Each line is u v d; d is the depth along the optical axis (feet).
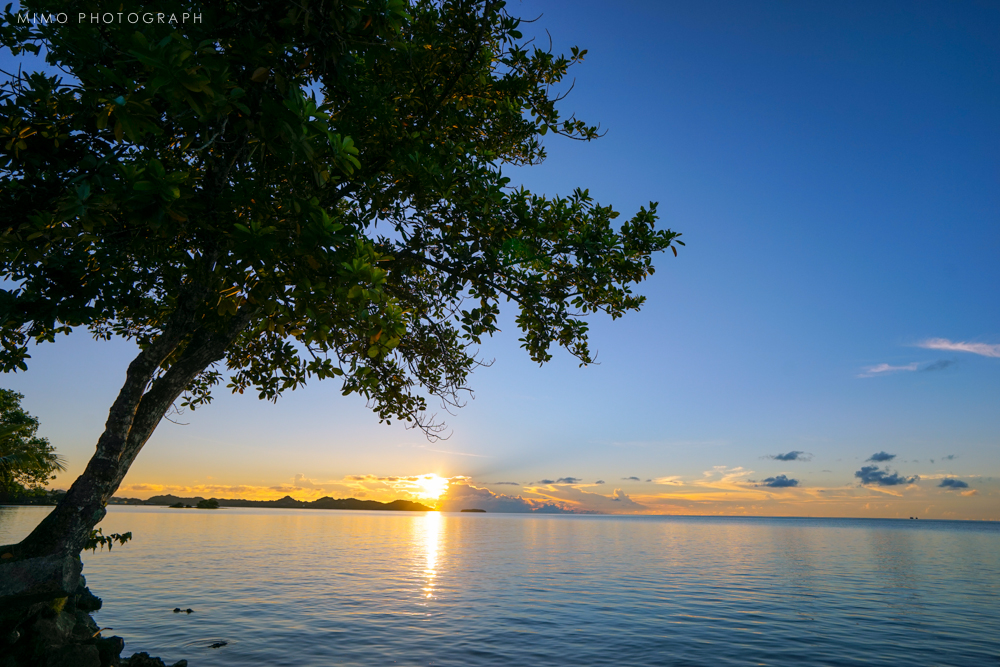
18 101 20.85
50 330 32.86
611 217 33.71
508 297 33.55
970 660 43.01
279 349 42.06
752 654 43.80
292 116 17.57
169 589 67.26
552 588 78.23
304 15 18.40
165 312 37.99
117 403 27.68
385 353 20.72
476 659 41.06
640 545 181.68
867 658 43.14
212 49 15.44
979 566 121.60
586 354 37.11
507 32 32.73
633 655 43.06
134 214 18.11
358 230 30.76
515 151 38.78
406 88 31.27
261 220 21.13
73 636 24.73
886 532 395.55
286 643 43.60
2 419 123.75
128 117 15.94
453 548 151.84
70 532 25.90
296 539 168.14
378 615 56.08
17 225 20.47
